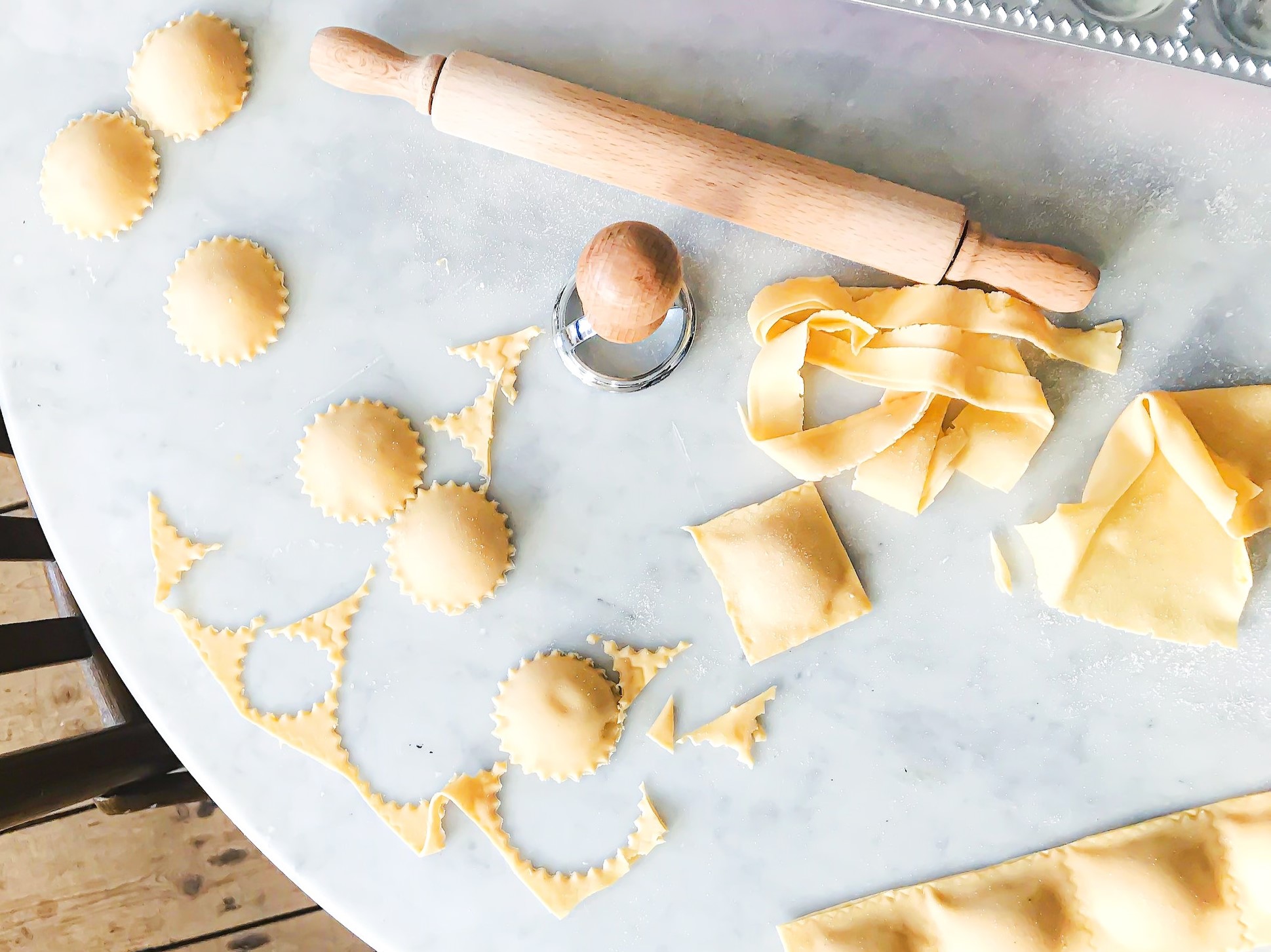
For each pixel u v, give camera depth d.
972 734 0.66
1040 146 0.65
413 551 0.65
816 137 0.65
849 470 0.66
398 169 0.66
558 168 0.64
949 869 0.66
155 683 0.66
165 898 0.88
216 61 0.64
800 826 0.66
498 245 0.66
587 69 0.65
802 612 0.65
